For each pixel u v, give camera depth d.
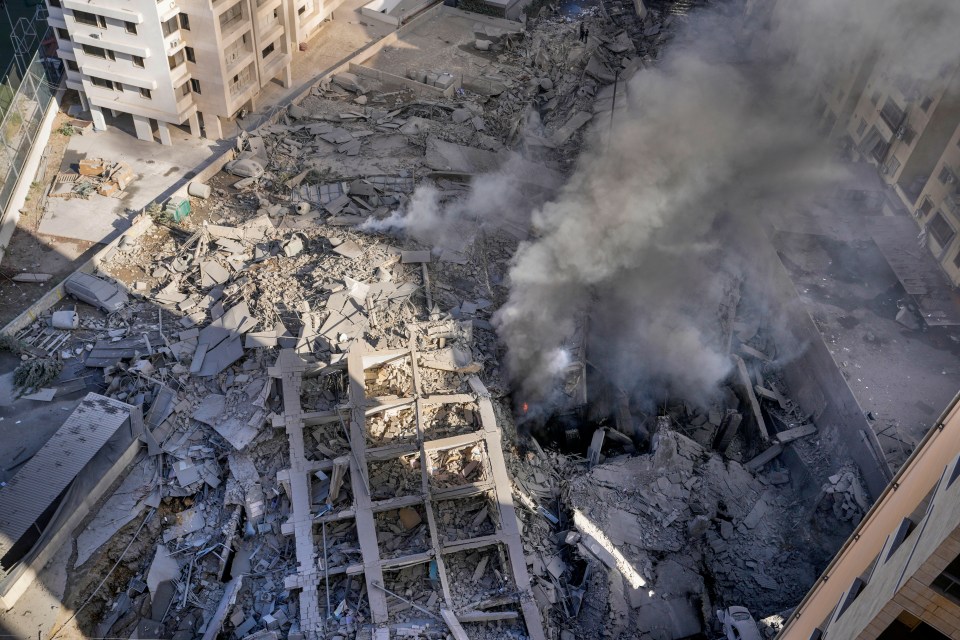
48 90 54.34
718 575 34.62
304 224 47.91
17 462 34.03
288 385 36.28
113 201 49.16
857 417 38.66
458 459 35.56
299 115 57.81
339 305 41.09
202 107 53.50
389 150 55.00
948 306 43.75
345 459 33.59
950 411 19.89
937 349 43.09
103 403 34.28
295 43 64.31
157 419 35.62
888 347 42.94
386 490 33.84
